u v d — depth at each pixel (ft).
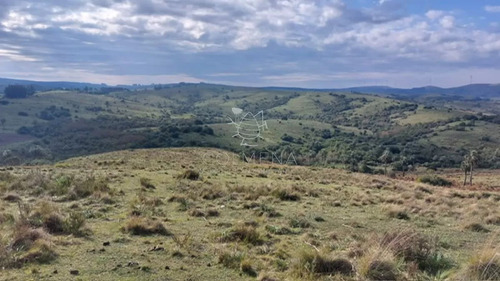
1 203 41.65
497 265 23.09
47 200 44.91
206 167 112.78
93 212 38.96
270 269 23.82
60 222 31.07
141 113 617.62
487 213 48.19
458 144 424.87
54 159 283.79
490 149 394.11
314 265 23.32
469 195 75.66
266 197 55.31
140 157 145.79
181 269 23.27
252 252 27.48
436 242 30.45
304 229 36.06
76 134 396.16
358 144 419.95
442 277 22.89
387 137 497.05
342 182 91.20
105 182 58.80
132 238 29.86
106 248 26.76
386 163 311.68
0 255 22.68
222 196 54.34
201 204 47.93
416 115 629.92
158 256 25.55
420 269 24.79
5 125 427.74
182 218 39.09
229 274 22.76
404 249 26.40
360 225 39.47
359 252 26.30
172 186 63.00
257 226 36.55
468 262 24.73
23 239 25.93
